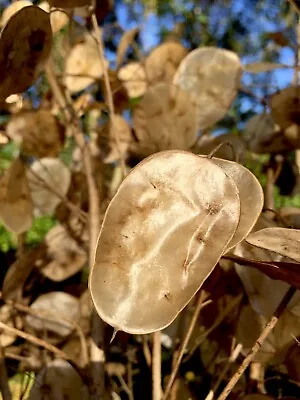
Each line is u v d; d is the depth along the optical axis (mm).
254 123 225
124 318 85
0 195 195
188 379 193
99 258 88
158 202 90
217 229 89
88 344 188
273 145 217
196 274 86
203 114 195
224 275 153
